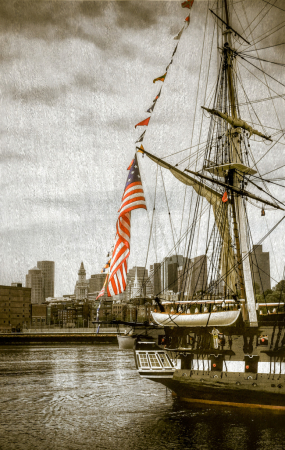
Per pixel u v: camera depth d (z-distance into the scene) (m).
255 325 38.47
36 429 34.62
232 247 46.72
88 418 37.88
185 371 40.16
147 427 34.47
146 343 42.03
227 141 47.66
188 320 40.16
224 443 30.38
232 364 38.28
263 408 37.25
